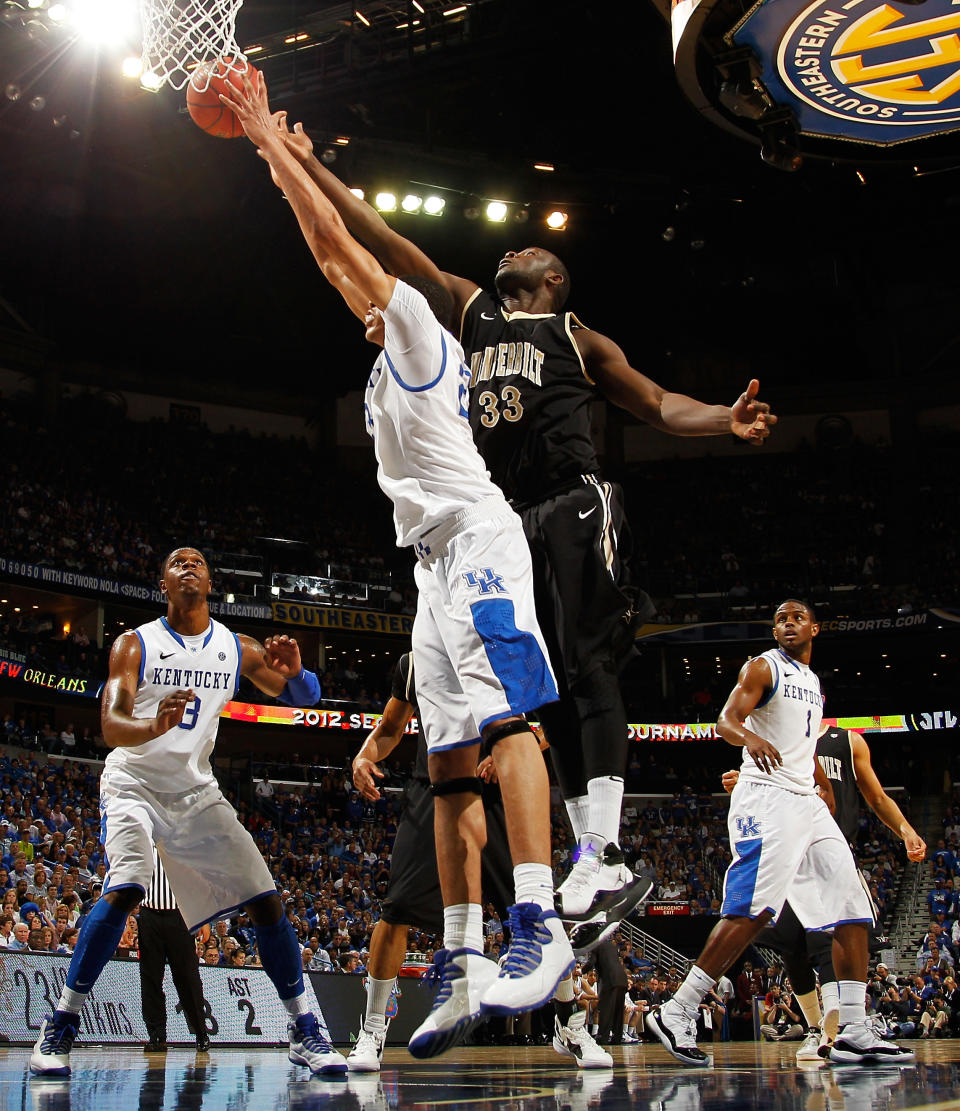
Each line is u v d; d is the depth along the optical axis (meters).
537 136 26.67
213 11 6.64
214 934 12.43
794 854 5.06
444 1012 2.88
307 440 36.44
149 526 30.88
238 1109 2.48
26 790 21.36
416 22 20.30
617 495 4.20
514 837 2.94
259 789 26.88
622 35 22.72
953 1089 3.02
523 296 4.43
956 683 34.06
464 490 3.32
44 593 28.44
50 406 32.19
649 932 24.28
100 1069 4.55
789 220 26.59
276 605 29.91
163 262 31.17
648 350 36.72
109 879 4.43
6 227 28.91
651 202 26.38
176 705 4.18
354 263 3.29
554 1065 5.26
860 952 5.00
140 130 24.28
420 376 3.35
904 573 33.78
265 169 26.67
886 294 35.62
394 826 28.02
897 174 22.28
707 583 34.25
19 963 8.56
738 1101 2.64
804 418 36.50
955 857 26.34
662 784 31.23
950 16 11.59
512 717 3.06
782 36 12.18
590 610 4.02
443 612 3.31
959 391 34.97
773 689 5.23
